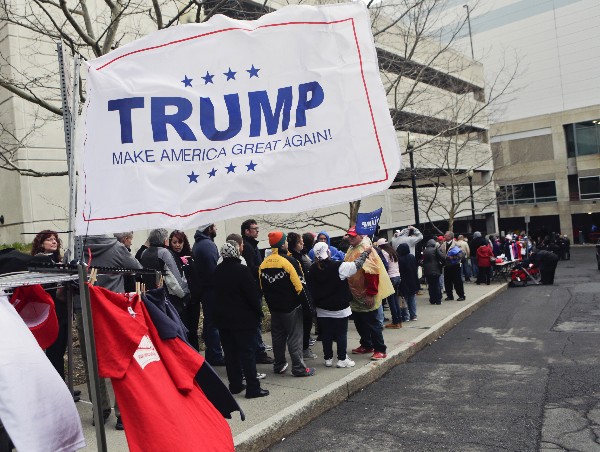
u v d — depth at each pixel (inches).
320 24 113.7
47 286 189.3
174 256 298.5
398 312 430.3
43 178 535.5
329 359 307.4
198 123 116.0
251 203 113.6
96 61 118.2
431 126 800.9
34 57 497.0
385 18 661.9
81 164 114.9
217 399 128.5
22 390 95.2
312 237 395.2
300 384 269.9
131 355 112.3
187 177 115.0
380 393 273.3
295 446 208.2
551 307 541.6
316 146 112.3
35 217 528.7
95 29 502.0
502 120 2091.5
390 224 1066.7
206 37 117.0
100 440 104.9
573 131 2071.9
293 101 113.6
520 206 2174.0
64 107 111.3
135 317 117.1
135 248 545.3
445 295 641.0
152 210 113.9
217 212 114.0
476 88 1194.6
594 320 446.9
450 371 309.0
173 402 113.5
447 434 209.8
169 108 116.3
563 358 321.4
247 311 247.3
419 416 233.8
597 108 2010.3
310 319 332.8
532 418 221.3
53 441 97.3
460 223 1765.5
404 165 852.0
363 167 110.4
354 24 113.0
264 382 277.4
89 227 112.6
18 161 521.3
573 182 2107.5
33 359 98.7
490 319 492.7
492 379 286.0
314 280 302.0
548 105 2105.1
